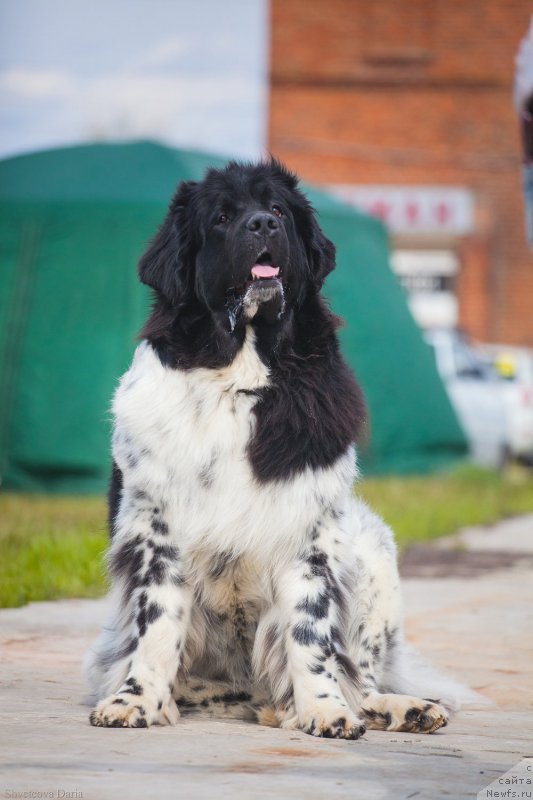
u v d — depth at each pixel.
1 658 8.98
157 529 7.33
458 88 46.84
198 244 7.79
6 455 23.19
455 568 15.45
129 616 7.27
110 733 6.46
